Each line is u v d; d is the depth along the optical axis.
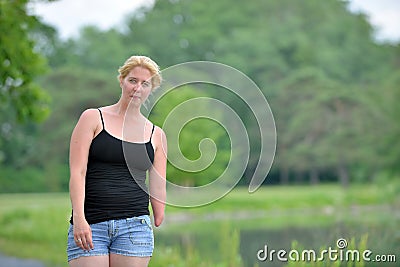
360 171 91.69
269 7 115.50
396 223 24.42
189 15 118.62
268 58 105.31
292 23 110.50
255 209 61.97
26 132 97.38
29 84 16.89
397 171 90.00
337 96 93.38
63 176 95.31
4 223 38.22
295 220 47.25
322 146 92.94
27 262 20.98
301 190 85.25
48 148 94.75
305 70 100.62
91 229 6.17
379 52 109.69
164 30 116.25
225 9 116.50
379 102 93.12
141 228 6.29
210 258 17.91
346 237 12.02
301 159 94.12
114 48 109.38
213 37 113.94
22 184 94.19
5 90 16.75
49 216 34.06
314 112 93.56
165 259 16.16
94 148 6.22
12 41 15.76
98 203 6.19
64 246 23.22
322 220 43.41
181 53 114.06
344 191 81.06
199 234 33.31
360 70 108.38
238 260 15.92
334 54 107.69
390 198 70.44
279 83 100.69
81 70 97.69
